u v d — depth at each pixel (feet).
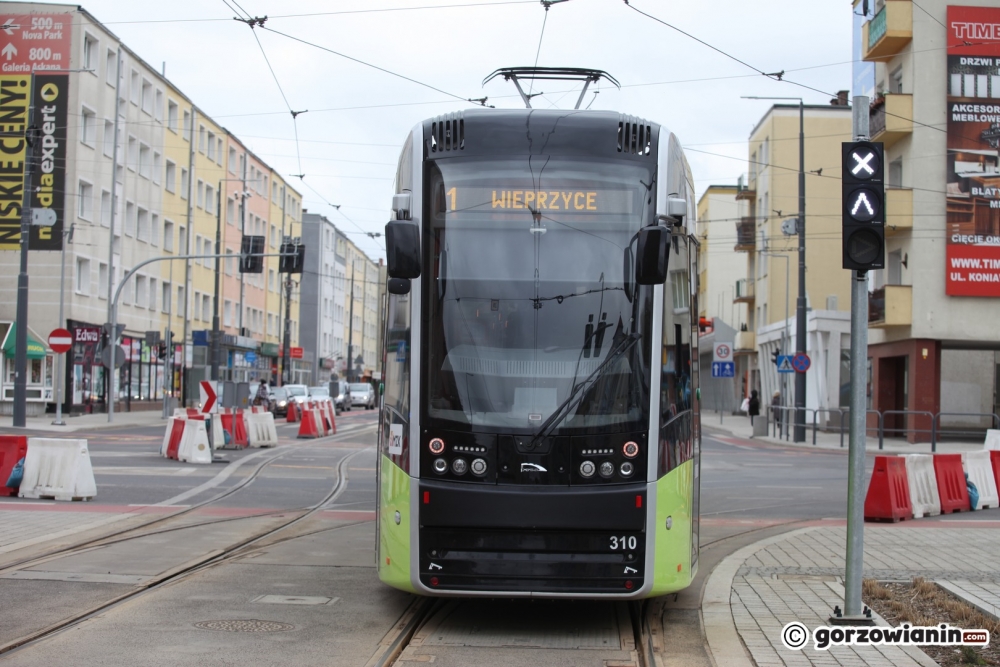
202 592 29.07
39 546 35.88
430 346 24.99
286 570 32.86
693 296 28.35
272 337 266.16
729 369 140.97
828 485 64.03
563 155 26.09
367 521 44.50
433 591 24.08
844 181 25.57
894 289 117.50
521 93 39.63
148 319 175.11
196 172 201.46
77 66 140.67
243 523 42.93
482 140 26.30
